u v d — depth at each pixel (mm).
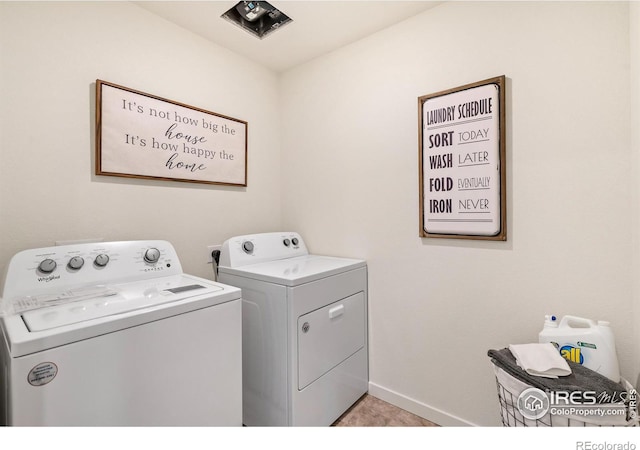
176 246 1796
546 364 1054
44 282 1152
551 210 1327
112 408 890
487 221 1470
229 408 1203
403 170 1782
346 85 2037
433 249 1679
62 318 899
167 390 1015
